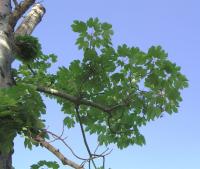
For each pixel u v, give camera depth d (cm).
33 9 763
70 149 444
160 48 699
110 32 730
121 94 736
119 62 709
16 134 459
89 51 700
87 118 816
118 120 795
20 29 704
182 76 709
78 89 715
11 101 436
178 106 727
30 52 700
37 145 489
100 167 443
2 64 546
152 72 709
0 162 457
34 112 502
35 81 840
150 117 747
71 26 726
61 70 714
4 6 640
